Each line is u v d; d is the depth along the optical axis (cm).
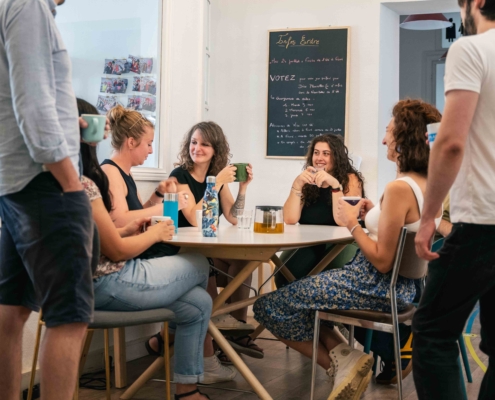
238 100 463
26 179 151
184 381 220
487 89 151
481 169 152
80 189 154
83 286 152
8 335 168
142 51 356
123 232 227
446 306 158
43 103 145
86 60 333
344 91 441
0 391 168
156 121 363
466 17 165
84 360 238
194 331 221
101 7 338
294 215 342
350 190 349
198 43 391
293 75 450
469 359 328
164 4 361
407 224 207
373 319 216
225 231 269
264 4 457
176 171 311
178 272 213
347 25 442
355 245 328
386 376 287
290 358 332
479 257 153
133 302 202
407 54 676
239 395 263
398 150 210
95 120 173
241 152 464
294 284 230
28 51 145
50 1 160
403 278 220
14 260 166
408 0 432
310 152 358
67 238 150
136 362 319
